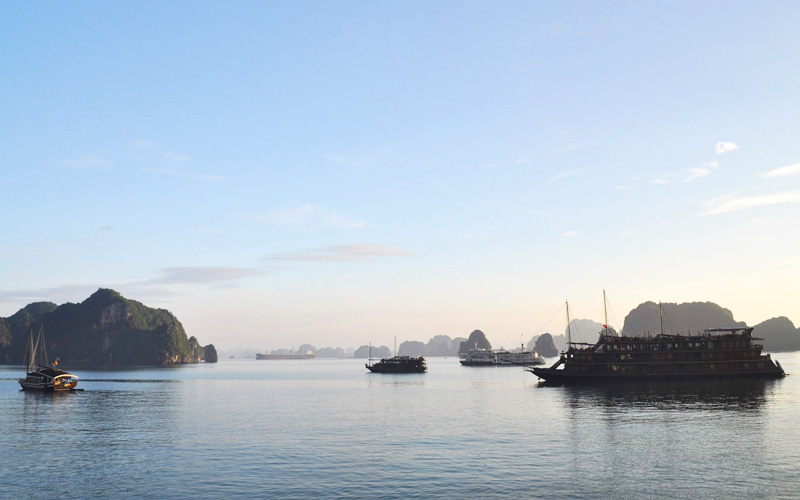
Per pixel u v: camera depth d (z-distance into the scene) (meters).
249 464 66.31
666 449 71.44
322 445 77.25
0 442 82.06
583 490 54.72
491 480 58.38
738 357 162.62
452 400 139.12
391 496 53.56
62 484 59.03
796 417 95.88
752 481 56.84
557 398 136.00
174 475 61.81
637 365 163.62
